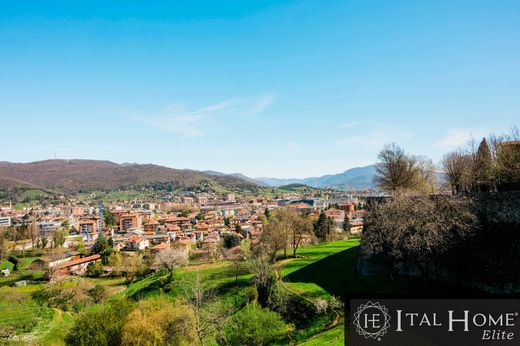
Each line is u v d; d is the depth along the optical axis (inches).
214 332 1759.4
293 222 3681.1
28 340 2490.2
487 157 2456.9
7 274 5280.5
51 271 4987.7
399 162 3063.5
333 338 1598.2
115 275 5098.4
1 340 2498.8
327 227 4926.2
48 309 3385.8
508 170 1966.0
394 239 1758.1
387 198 2262.6
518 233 1541.6
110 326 1567.4
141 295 3339.1
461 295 1617.9
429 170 3501.5
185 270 3732.8
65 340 1640.0
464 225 1640.0
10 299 3823.8
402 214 1768.0
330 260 2999.5
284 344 1795.0
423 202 1768.0
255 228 7549.2
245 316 1820.9
